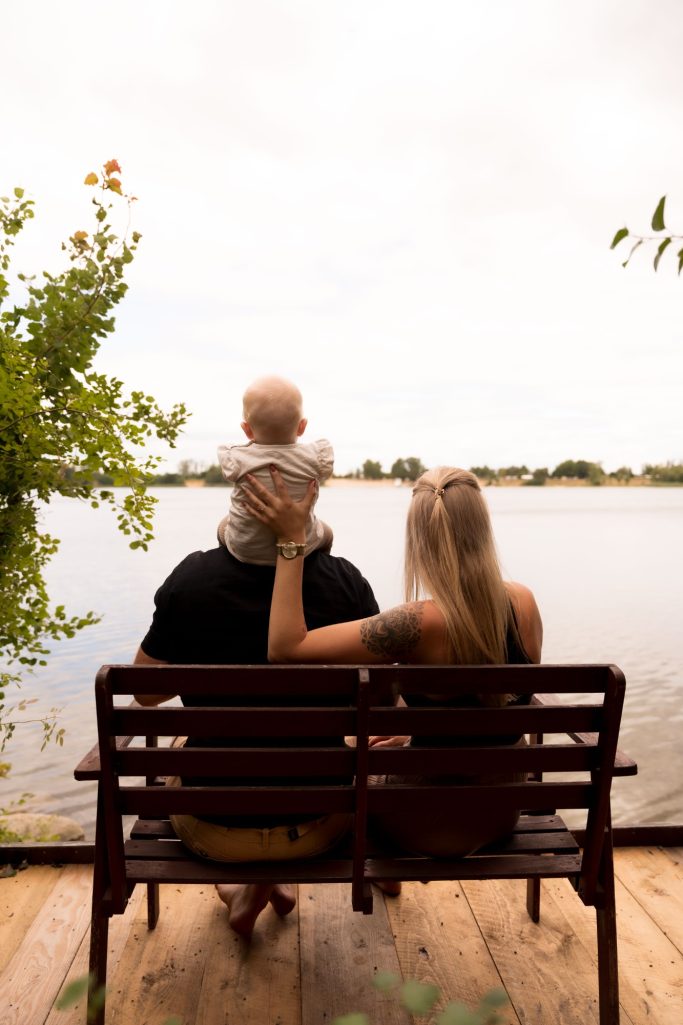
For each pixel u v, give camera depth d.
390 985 0.68
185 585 1.84
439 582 1.81
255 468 1.79
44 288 2.75
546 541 47.75
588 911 2.51
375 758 1.70
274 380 1.87
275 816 1.84
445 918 2.47
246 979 2.16
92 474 2.77
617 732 1.70
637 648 13.61
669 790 6.91
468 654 1.81
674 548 41.75
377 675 1.67
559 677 1.69
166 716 1.66
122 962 2.23
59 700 10.38
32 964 2.22
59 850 2.79
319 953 2.28
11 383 2.50
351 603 1.98
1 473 2.63
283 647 1.80
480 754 1.72
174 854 1.89
